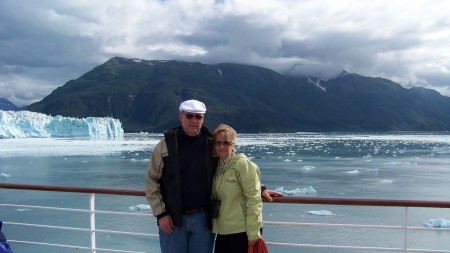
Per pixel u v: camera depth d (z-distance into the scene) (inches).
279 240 665.6
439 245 642.2
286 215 832.9
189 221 134.4
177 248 135.9
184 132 134.8
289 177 1498.5
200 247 136.6
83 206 904.3
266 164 1977.1
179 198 131.8
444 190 1208.2
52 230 700.7
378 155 2554.1
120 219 778.8
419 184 1318.9
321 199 141.3
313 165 1927.9
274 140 4761.3
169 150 132.4
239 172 131.3
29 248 609.0
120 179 1446.9
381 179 1435.8
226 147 131.8
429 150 3031.5
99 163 1937.7
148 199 135.6
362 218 805.2
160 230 139.4
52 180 1423.5
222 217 132.6
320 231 705.0
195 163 133.4
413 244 645.9
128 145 3257.9
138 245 634.8
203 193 133.6
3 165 1847.9
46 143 3235.7
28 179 1444.4
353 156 2485.2
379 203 140.3
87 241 648.4
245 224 132.3
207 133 137.0
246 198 132.2
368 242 649.0
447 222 725.9
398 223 764.0
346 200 140.6
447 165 1908.2
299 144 3853.3
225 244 137.2
